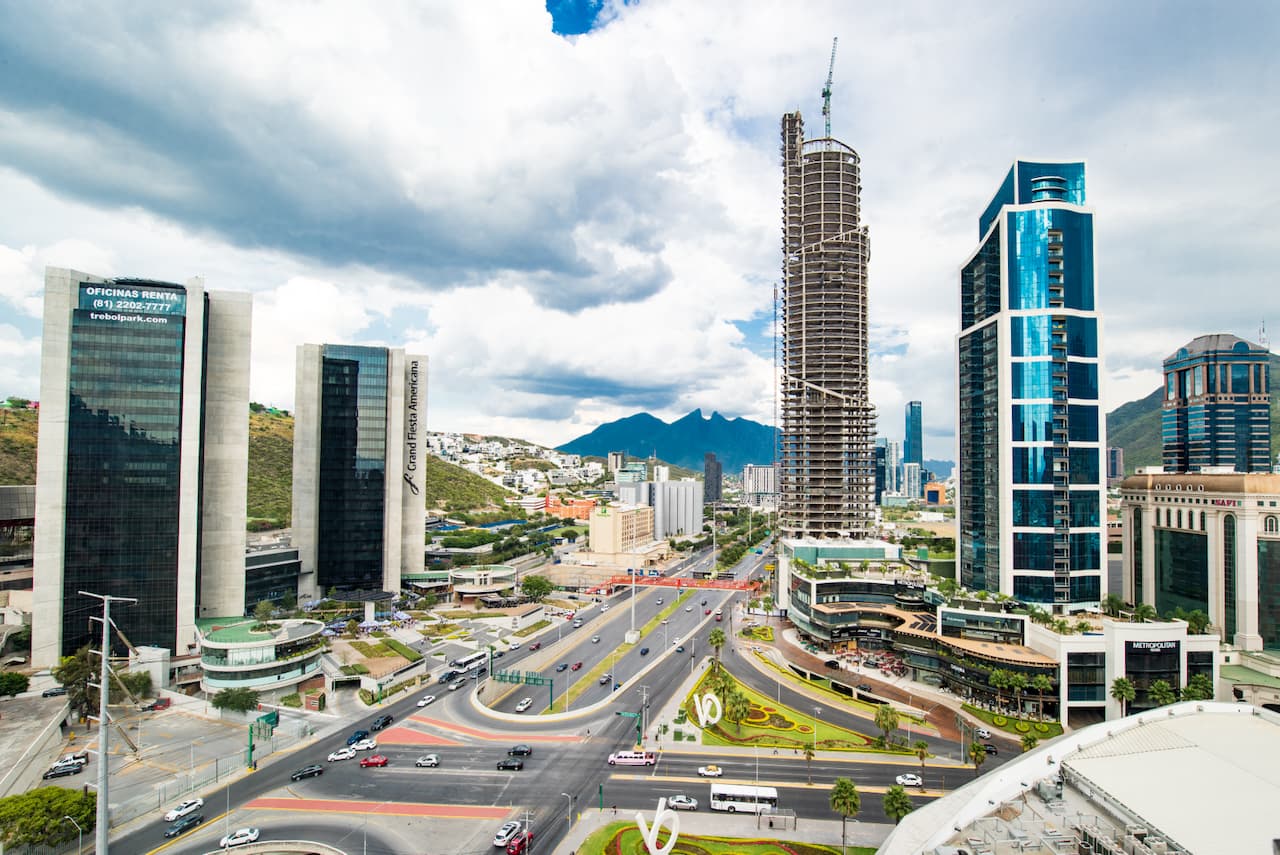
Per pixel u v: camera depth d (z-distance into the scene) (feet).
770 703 545.85
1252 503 631.97
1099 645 510.58
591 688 577.02
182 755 437.99
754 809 367.45
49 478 594.24
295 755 439.22
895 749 451.12
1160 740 286.66
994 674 516.73
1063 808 247.50
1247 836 219.20
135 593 616.80
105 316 618.85
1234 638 643.45
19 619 646.33
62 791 332.60
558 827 350.02
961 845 225.76
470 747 453.58
